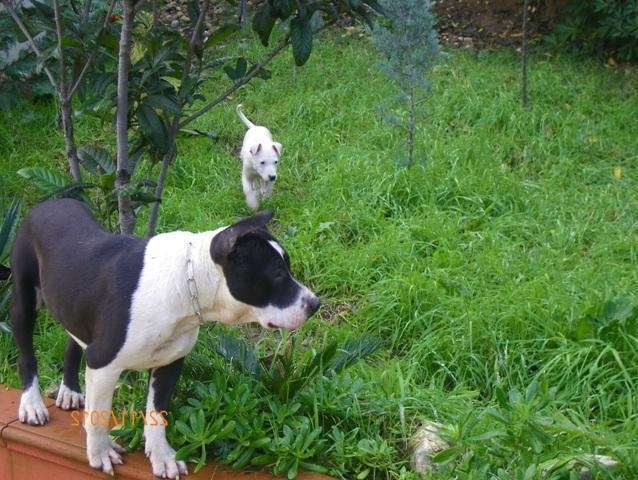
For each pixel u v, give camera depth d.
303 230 4.51
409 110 5.32
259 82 6.19
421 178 4.75
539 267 4.09
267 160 4.73
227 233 2.85
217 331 3.72
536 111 5.55
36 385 3.30
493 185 4.71
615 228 4.39
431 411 3.35
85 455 3.15
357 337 3.68
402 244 4.26
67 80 3.64
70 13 4.03
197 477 3.09
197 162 5.13
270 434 3.21
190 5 3.51
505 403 3.10
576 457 3.03
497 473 3.05
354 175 4.87
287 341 3.79
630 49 6.56
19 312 3.24
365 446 3.16
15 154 5.13
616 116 5.52
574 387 3.45
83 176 4.98
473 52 6.80
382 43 4.88
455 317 3.78
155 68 3.33
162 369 3.06
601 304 3.68
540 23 7.30
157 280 2.91
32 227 3.19
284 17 3.33
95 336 2.98
